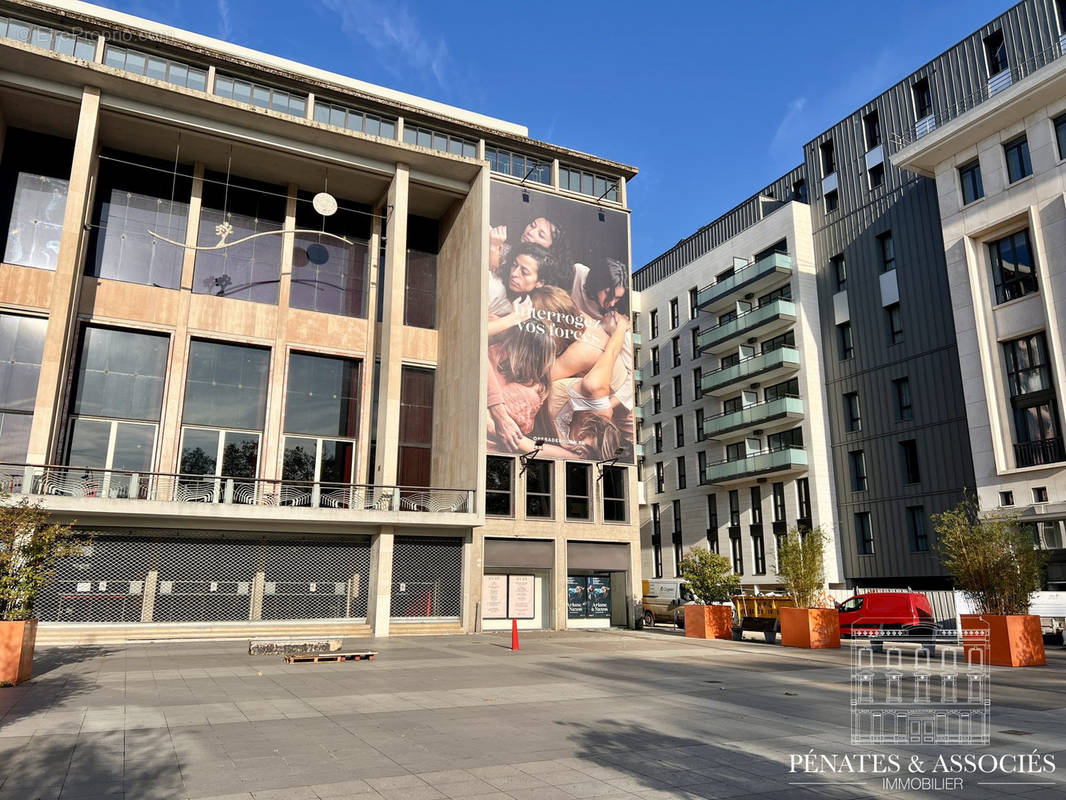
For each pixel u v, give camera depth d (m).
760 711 9.94
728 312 44.00
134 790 6.05
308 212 30.17
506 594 27.89
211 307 27.20
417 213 32.66
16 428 23.78
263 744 7.77
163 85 24.64
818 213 39.34
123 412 25.31
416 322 31.67
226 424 26.73
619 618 29.69
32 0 24.34
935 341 32.38
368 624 24.03
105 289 25.72
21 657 12.02
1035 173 26.88
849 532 35.47
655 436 49.53
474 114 34.03
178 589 22.20
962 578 17.20
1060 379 25.25
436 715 9.58
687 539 45.09
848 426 36.25
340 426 28.72
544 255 30.39
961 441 30.81
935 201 33.06
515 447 27.92
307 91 28.12
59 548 14.03
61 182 26.23
